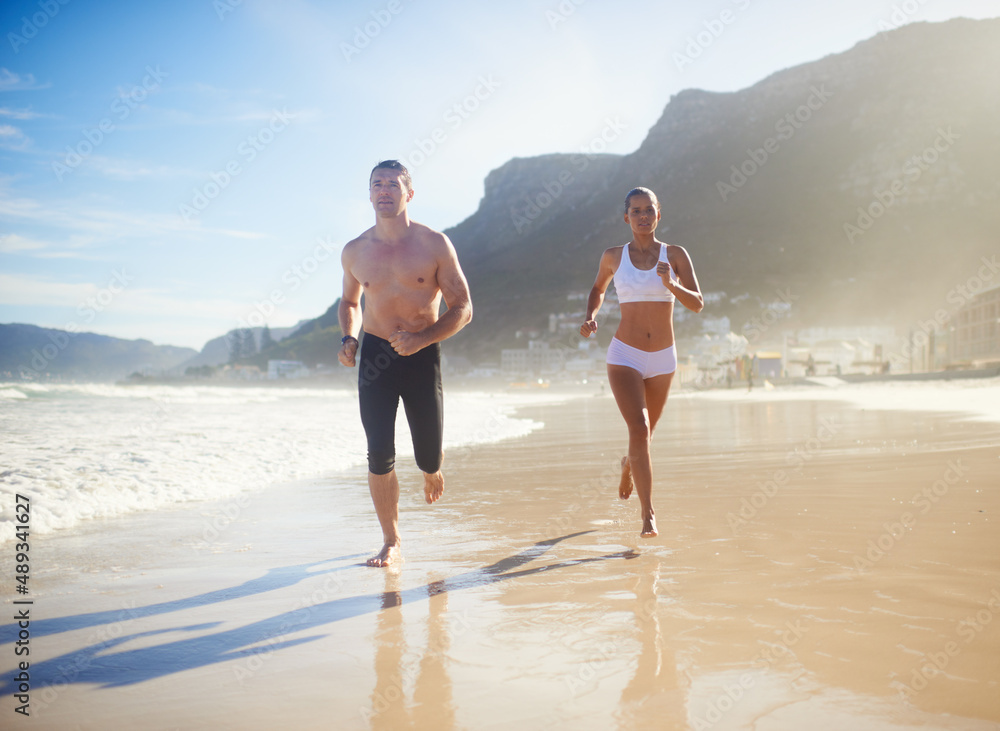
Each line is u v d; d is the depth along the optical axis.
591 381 126.75
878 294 160.62
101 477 5.63
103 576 2.98
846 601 2.20
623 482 3.85
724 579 2.54
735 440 8.84
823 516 3.61
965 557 2.68
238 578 2.92
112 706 1.66
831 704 1.50
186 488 5.48
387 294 3.34
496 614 2.27
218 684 1.78
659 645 1.91
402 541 3.61
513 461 7.46
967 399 18.30
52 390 37.81
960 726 1.39
